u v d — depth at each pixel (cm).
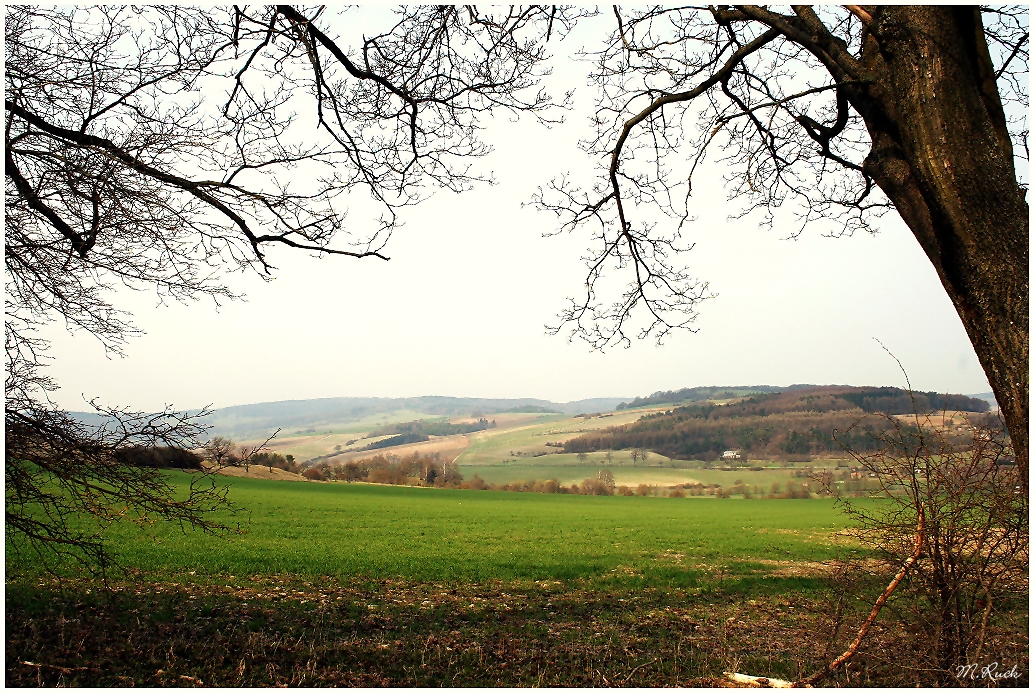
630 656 881
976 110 326
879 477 537
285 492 4594
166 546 1864
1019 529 491
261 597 1238
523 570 1794
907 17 340
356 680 742
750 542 2573
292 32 596
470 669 805
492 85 633
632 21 587
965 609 521
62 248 624
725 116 600
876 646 614
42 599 1016
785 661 829
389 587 1471
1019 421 303
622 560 2034
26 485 659
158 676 706
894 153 358
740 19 464
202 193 602
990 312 311
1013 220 314
